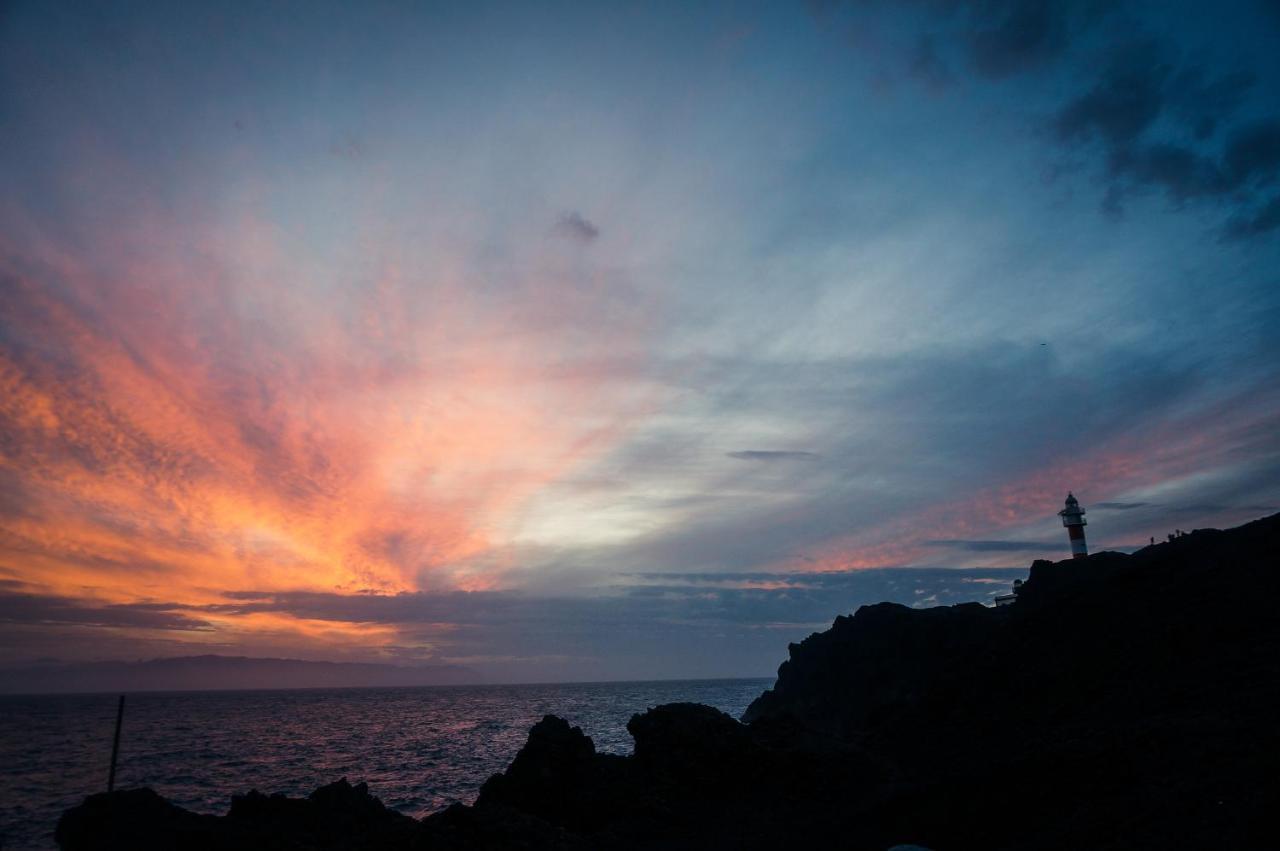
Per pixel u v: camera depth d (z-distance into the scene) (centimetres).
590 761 4325
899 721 5241
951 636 7481
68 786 6456
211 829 3005
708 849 3127
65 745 10469
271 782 6775
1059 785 2439
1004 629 5541
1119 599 4734
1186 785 2034
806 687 9044
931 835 2523
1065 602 5188
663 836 3481
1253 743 2148
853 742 5119
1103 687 3744
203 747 10212
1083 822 2095
